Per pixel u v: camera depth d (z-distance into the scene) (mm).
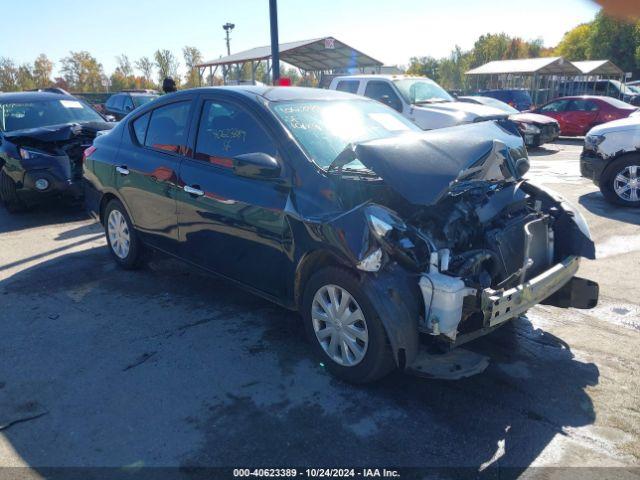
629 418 2971
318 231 3205
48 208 8414
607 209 7688
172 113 4566
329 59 18469
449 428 2902
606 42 43688
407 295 2980
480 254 3236
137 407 3102
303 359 3639
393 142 3236
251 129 3844
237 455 2701
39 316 4336
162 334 4008
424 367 3246
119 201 5199
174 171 4348
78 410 3076
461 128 3850
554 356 3660
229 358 3656
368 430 2889
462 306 2967
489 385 3314
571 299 3881
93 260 5742
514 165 3996
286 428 2908
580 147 16125
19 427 2926
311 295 3438
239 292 4820
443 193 2947
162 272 5344
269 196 3576
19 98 8586
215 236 4051
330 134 3869
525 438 2816
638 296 4625
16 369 3527
